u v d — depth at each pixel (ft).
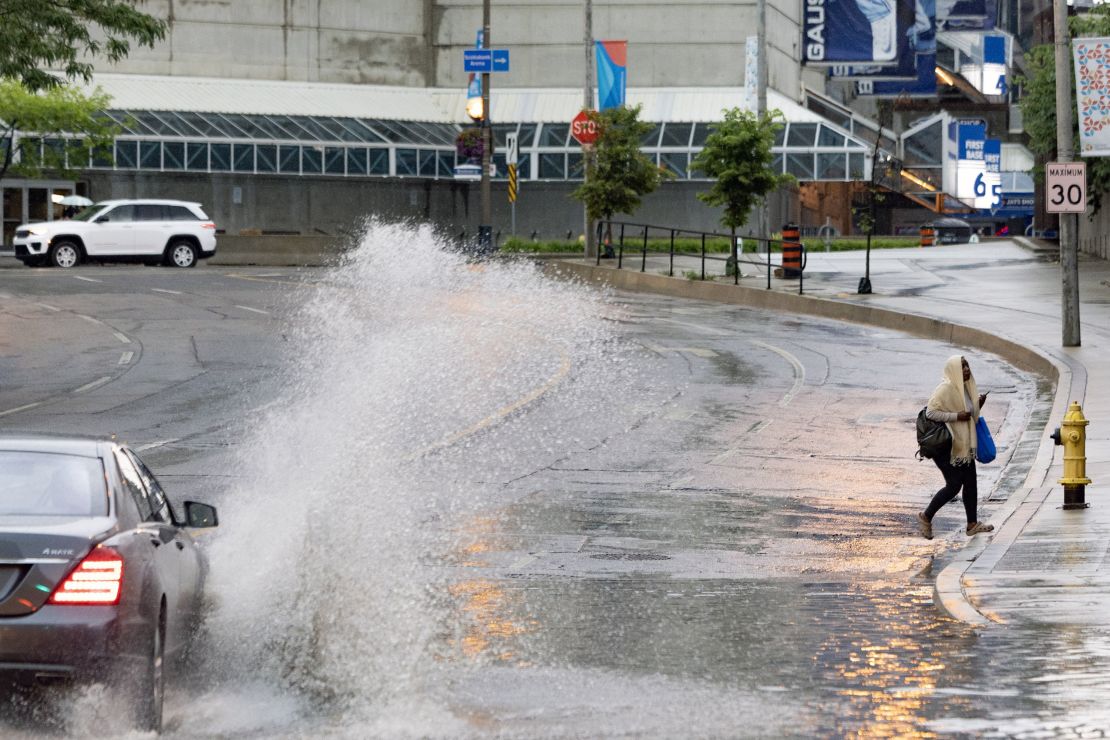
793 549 88.58
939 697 52.11
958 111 608.19
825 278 281.33
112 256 318.04
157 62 442.50
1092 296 236.43
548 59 475.72
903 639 63.16
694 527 94.48
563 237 450.71
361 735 47.39
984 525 93.45
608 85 326.85
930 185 523.70
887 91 511.81
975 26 536.83
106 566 45.75
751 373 168.14
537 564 82.12
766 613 69.82
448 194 448.65
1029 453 122.52
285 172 422.00
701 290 269.03
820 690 53.83
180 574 54.13
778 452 123.34
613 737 47.11
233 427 130.31
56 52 173.27
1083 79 174.50
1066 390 148.46
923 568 83.51
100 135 381.40
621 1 474.90
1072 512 94.84
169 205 322.55
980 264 307.17
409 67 473.26
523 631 64.90
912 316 214.28
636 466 116.37
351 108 449.48
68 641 44.55
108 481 50.42
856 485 110.73
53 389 155.74
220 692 53.26
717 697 52.80
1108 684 53.36
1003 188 593.01
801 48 498.28
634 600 72.95
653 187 321.32
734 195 298.56
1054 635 62.13
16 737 45.44
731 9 472.85
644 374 165.37
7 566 45.24
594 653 60.64
